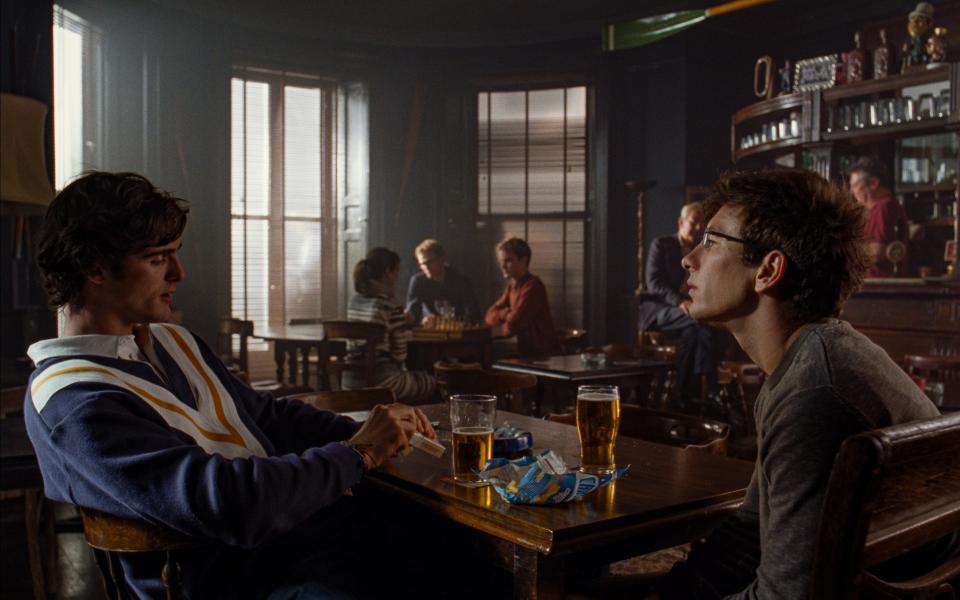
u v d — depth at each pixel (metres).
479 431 1.51
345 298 7.71
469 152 7.79
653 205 7.30
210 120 6.82
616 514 1.31
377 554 1.64
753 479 1.33
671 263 6.29
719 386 6.06
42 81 4.81
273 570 1.57
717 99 7.24
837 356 1.07
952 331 5.09
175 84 6.62
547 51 7.57
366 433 1.60
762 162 7.03
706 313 1.26
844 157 6.24
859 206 1.20
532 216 7.69
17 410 2.56
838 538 0.90
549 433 2.05
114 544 1.35
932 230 6.18
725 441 2.01
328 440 1.82
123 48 6.32
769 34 7.35
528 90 7.67
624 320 7.48
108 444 1.28
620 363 4.38
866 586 0.97
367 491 1.75
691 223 6.18
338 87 7.66
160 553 1.43
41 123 4.23
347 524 1.71
